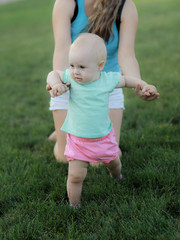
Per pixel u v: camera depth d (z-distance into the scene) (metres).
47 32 12.62
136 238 1.98
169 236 1.97
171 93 4.81
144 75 5.58
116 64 2.99
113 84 2.18
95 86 2.14
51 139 3.69
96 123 2.18
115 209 2.31
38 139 3.74
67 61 2.72
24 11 19.19
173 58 6.95
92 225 2.14
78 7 2.69
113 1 2.58
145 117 4.11
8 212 2.40
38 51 9.46
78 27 2.75
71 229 2.09
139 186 2.61
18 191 2.59
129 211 2.22
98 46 2.07
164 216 2.13
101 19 2.58
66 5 2.69
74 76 2.09
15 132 3.95
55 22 2.76
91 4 2.67
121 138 3.46
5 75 7.15
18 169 2.94
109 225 2.12
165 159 2.82
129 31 2.69
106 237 2.01
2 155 3.25
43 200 2.48
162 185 2.53
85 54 2.02
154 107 4.43
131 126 3.88
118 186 2.54
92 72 2.08
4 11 20.09
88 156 2.25
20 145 3.62
